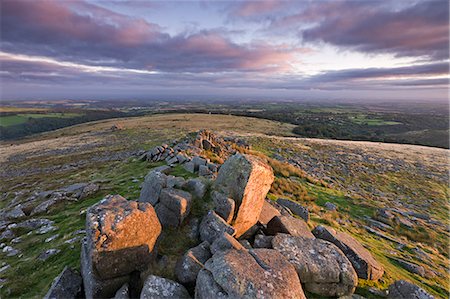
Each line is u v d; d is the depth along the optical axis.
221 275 6.77
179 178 13.26
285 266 7.58
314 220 17.50
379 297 8.59
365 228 19.06
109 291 7.64
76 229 14.33
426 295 8.11
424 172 43.91
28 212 19.00
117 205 8.88
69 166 43.09
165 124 105.31
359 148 64.31
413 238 19.02
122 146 58.69
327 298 8.23
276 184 24.30
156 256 8.92
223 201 11.01
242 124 112.50
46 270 10.53
